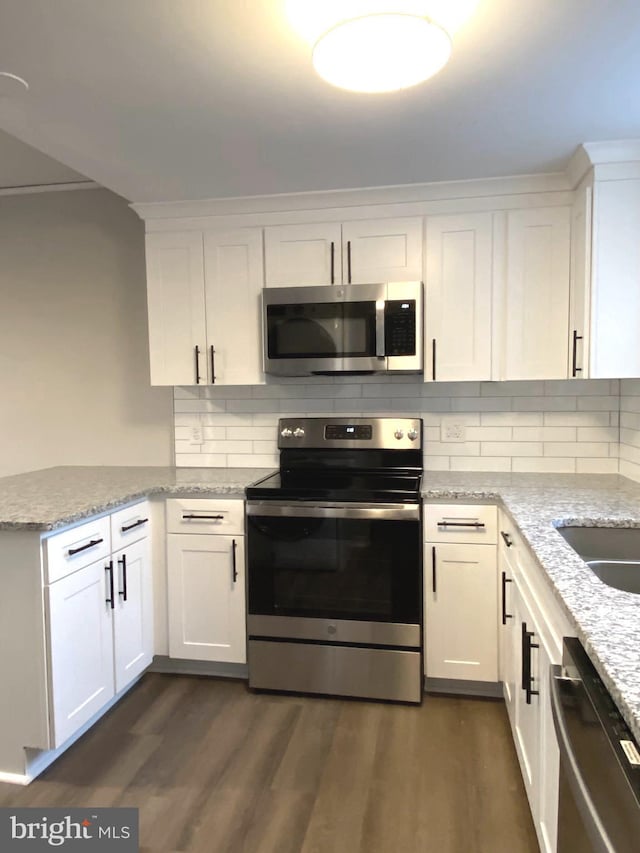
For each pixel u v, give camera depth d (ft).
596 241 7.27
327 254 8.86
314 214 8.87
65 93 5.72
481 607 7.90
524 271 8.34
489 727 7.38
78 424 10.90
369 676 8.06
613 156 7.07
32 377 11.02
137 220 10.41
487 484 8.33
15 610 6.32
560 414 9.27
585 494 7.48
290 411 10.06
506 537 7.10
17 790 6.30
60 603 6.47
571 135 6.77
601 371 7.35
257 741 7.16
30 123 6.37
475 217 8.43
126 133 6.63
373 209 8.70
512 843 5.52
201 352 9.36
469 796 6.15
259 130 6.56
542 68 5.31
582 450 9.24
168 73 5.36
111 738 7.25
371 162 7.54
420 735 7.24
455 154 7.32
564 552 4.88
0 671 6.40
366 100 5.87
